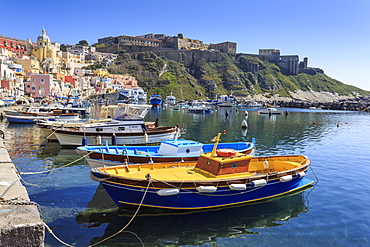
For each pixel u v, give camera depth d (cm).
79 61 16538
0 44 12188
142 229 1146
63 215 1245
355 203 1424
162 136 3036
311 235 1115
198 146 1923
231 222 1218
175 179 1291
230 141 3362
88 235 1086
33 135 3497
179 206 1282
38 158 2306
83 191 1538
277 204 1406
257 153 2675
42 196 1454
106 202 1395
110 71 17050
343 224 1204
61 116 5031
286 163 1603
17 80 9181
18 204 747
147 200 1252
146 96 15200
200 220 1230
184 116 7531
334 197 1502
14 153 2478
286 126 5228
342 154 2641
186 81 18362
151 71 18075
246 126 4806
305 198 1487
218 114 8538
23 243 612
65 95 10900
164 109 10975
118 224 1180
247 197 1384
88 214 1262
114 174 1341
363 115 8944
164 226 1174
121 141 2834
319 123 5925
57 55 14325
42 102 8344
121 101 10819
